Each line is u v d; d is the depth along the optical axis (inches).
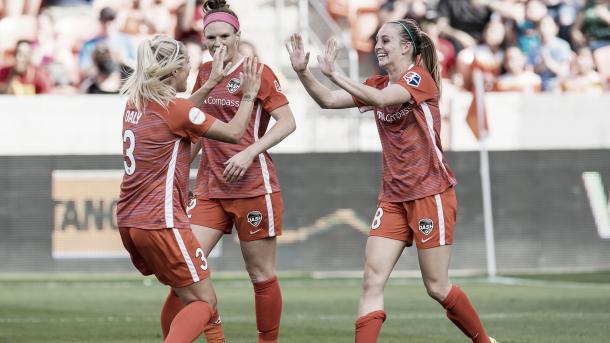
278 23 2544.3
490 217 2049.7
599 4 2655.0
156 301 1546.5
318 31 2586.1
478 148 2346.2
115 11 2536.9
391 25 781.9
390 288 1790.1
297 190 2156.7
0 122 2284.7
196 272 695.1
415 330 1139.3
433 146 765.3
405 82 750.5
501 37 2593.5
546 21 2625.5
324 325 1199.6
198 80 845.8
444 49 2566.4
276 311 852.0
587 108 2383.1
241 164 785.6
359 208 2159.2
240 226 835.4
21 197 2134.6
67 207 2142.0
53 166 2140.7
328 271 2153.1
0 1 2527.1
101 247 2142.0
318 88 770.8
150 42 694.5
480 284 1854.1
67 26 2539.4
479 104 2022.6
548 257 2193.7
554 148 2202.3
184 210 701.9
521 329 1128.2
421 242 769.6
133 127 689.0
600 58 2652.6
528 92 2571.4
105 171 2145.7
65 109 2303.2
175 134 687.7
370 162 2164.1
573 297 1566.2
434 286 782.5
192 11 2556.6
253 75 713.0
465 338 1063.0
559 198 2199.8
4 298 1601.9
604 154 2212.1
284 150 2352.4
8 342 1034.7
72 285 1895.9
